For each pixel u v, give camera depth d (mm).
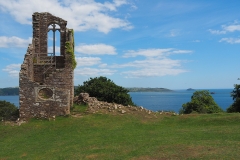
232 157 13672
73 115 27672
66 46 30641
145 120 27406
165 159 14133
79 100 32562
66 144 19422
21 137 22094
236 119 25734
